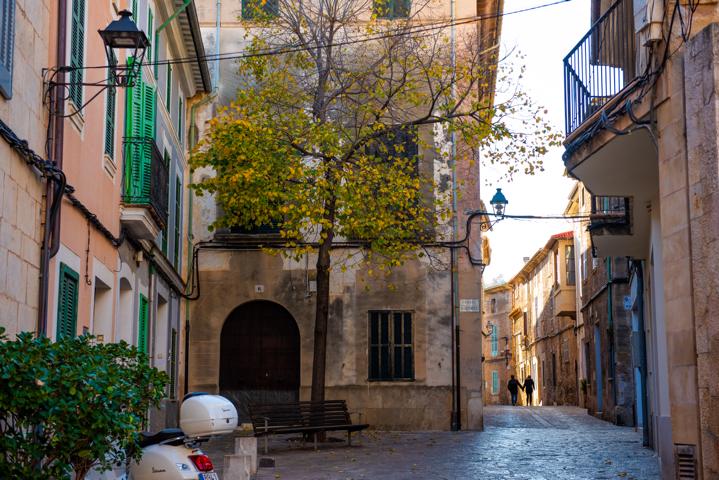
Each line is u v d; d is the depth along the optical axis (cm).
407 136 2423
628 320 2766
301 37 2084
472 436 2181
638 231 1655
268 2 2394
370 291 2416
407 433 2283
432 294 2411
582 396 3803
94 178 1304
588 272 3428
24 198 973
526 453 1755
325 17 2164
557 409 3847
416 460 1622
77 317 1212
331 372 2389
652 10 1077
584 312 3638
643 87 1112
